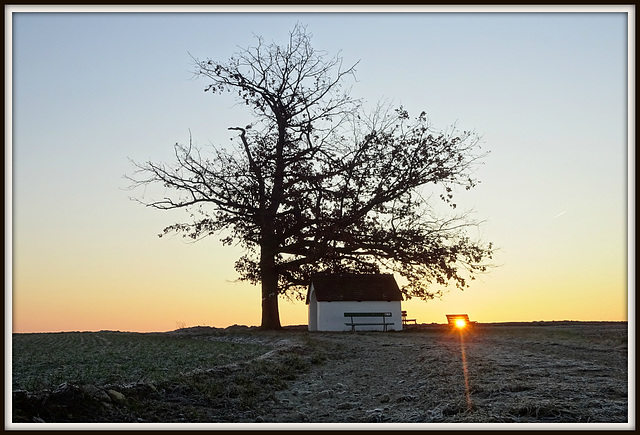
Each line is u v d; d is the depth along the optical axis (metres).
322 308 48.94
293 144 49.38
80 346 34.44
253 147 49.69
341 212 47.50
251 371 18.73
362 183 48.41
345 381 19.12
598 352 24.05
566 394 13.97
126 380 16.92
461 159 48.34
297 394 16.48
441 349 27.72
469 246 47.97
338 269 49.06
